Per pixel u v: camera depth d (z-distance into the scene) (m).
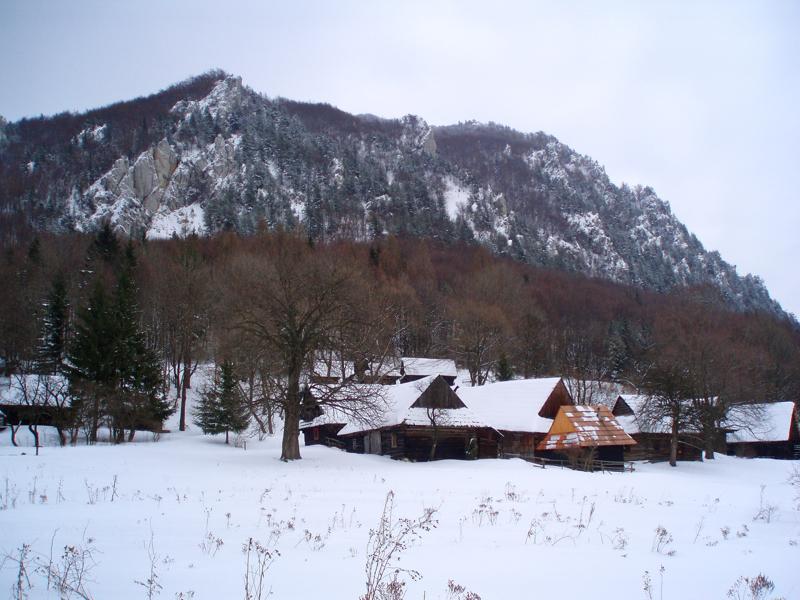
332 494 23.70
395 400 53.41
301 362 41.00
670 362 59.47
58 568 11.04
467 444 52.59
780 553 14.81
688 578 11.95
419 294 105.50
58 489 22.03
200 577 10.73
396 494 24.44
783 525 20.39
